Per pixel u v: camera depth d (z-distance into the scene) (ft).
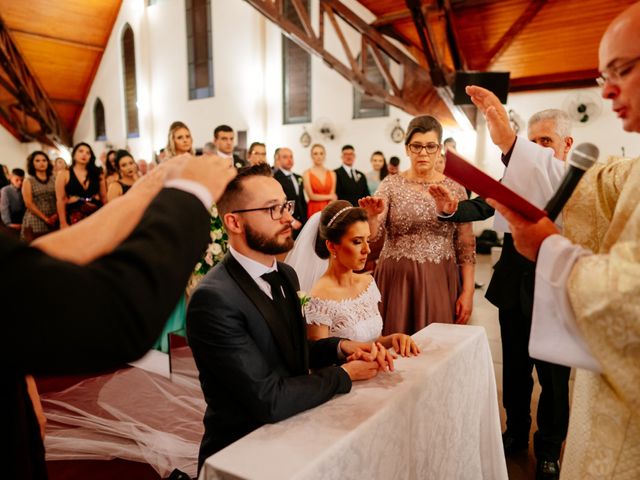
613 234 3.04
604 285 2.49
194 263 1.88
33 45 45.19
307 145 36.14
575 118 24.67
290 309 4.21
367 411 3.40
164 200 1.89
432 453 4.26
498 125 4.10
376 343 4.17
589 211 3.52
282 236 3.95
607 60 2.64
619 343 2.49
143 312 1.65
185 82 43.27
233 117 40.04
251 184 3.86
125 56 47.85
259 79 37.96
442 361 4.34
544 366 6.51
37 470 2.39
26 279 1.48
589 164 2.72
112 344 1.60
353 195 20.59
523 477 6.64
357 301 5.45
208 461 2.81
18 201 19.17
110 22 46.88
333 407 3.48
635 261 2.48
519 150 4.04
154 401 9.00
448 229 6.79
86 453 7.38
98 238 1.79
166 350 10.21
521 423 7.23
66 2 42.68
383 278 6.95
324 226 5.35
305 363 4.24
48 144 51.65
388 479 3.54
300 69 35.88
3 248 1.51
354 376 3.92
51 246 1.70
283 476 2.62
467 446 5.04
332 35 33.53
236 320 3.62
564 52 23.32
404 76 25.82
